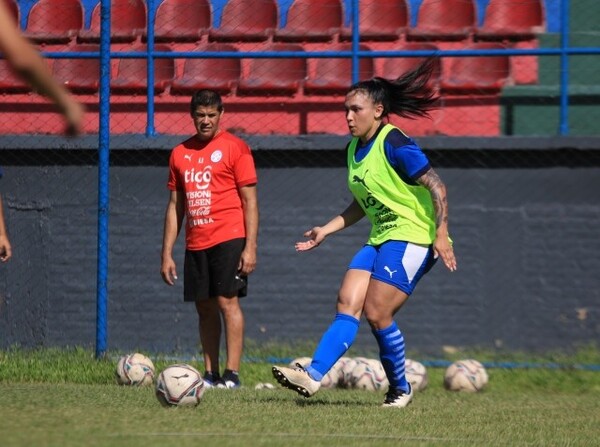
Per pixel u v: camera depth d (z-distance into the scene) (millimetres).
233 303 27891
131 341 36500
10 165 36969
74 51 39531
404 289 21594
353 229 36344
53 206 36844
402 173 21297
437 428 18969
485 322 35969
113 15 41344
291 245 36406
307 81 38656
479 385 30172
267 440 15898
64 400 21094
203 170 27531
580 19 39750
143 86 38312
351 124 21500
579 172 35938
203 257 27688
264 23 41094
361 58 38875
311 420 19016
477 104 38188
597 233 35781
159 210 36625
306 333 36188
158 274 36594
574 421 21516
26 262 36844
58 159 36812
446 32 40344
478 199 36094
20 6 42281
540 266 35906
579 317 35719
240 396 23875
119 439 15000
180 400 20188
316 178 36469
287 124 38594
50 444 14031
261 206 36500
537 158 35969
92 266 36719
